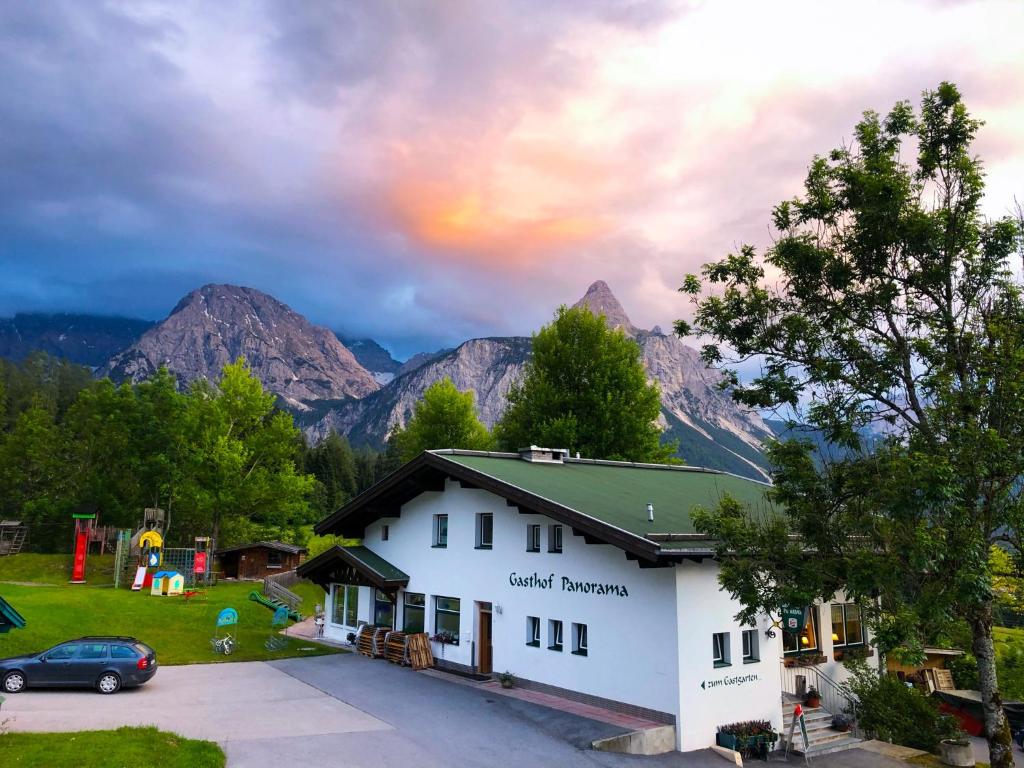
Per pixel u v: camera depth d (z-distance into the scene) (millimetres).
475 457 28109
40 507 70812
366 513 31047
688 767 17391
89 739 14977
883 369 14938
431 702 21500
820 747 20531
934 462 12109
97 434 72562
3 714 17938
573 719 19578
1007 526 13156
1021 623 39031
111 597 40406
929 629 12695
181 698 21141
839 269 14961
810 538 14508
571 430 45500
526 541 23875
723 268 16469
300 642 32906
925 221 14148
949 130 14516
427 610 28031
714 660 19969
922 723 22344
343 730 18156
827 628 25156
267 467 64500
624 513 21703
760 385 16203
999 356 13242
